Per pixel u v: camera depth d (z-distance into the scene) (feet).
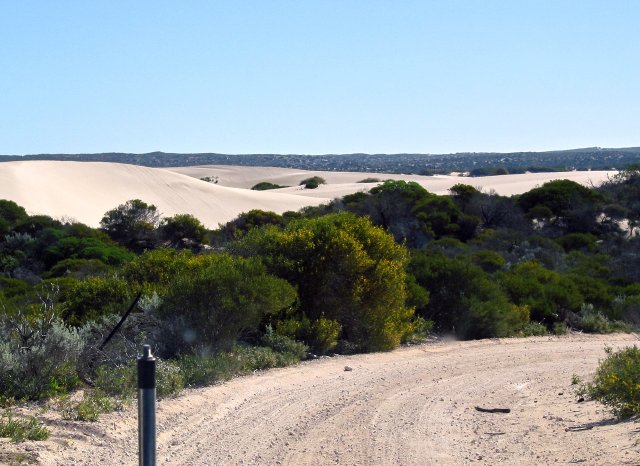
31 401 35.99
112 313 48.96
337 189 367.25
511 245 143.95
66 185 246.68
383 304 60.64
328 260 59.57
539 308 81.71
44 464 25.59
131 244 173.99
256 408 36.73
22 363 37.17
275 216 189.26
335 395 40.91
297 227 64.75
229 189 290.56
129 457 27.22
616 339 73.56
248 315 48.75
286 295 52.03
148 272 58.03
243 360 47.57
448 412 37.83
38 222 158.51
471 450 30.27
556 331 78.43
